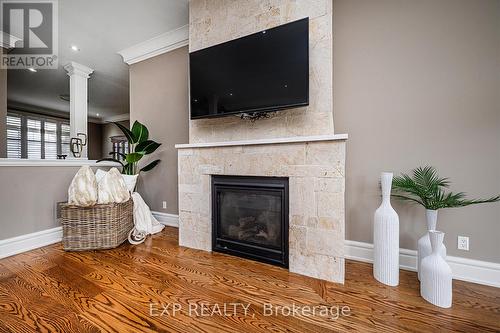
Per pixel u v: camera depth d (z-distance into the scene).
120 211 2.42
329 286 1.60
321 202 1.72
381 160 1.91
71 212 2.23
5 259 2.04
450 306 1.35
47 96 5.55
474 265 1.63
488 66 1.58
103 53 3.45
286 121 2.04
